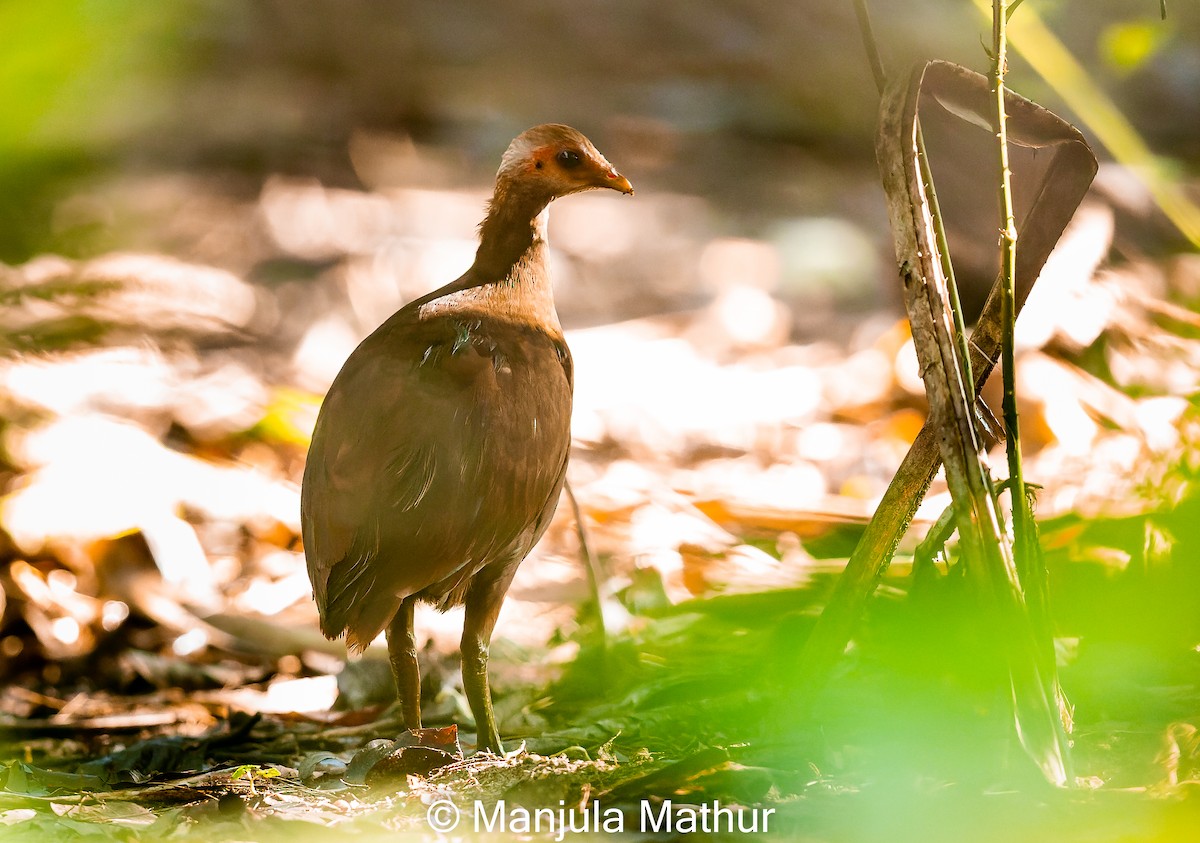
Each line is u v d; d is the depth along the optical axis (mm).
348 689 9359
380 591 6891
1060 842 5406
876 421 14859
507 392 7191
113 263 16234
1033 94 17703
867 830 5707
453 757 6852
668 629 9461
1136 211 16859
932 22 25938
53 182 15938
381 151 23328
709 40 28359
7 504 11219
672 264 19297
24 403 12625
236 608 11023
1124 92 23750
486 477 7016
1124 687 7324
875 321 17641
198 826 6238
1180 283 14711
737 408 15266
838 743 6699
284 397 14102
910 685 6652
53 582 10969
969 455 5742
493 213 7875
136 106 20906
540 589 11031
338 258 18812
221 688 10094
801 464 14109
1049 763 5707
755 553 11164
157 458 12305
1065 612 8047
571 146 7840
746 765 6371
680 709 7551
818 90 25844
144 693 10078
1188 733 6266
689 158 23562
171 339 15477
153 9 17234
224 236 19141
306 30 27062
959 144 16344
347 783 6863
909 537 10648
